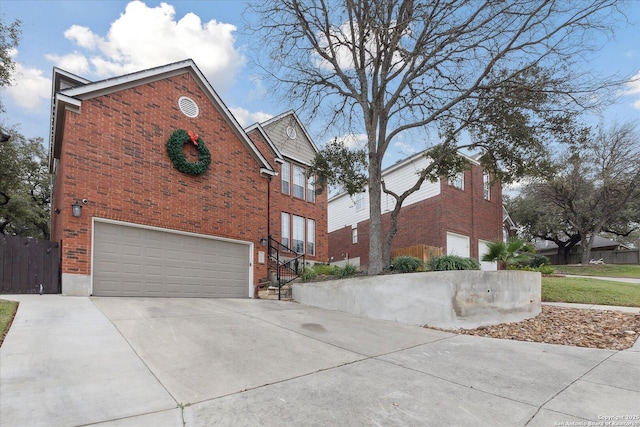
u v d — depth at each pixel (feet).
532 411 11.96
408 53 33.91
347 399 12.62
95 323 20.49
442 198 61.41
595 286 40.65
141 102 34.99
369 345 19.94
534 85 31.30
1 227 79.87
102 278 30.96
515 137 33.40
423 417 11.40
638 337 21.57
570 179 85.76
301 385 13.79
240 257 42.45
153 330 20.01
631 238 140.36
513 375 15.43
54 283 29.43
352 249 82.79
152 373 14.21
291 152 60.49
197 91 39.99
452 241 62.44
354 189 41.63
